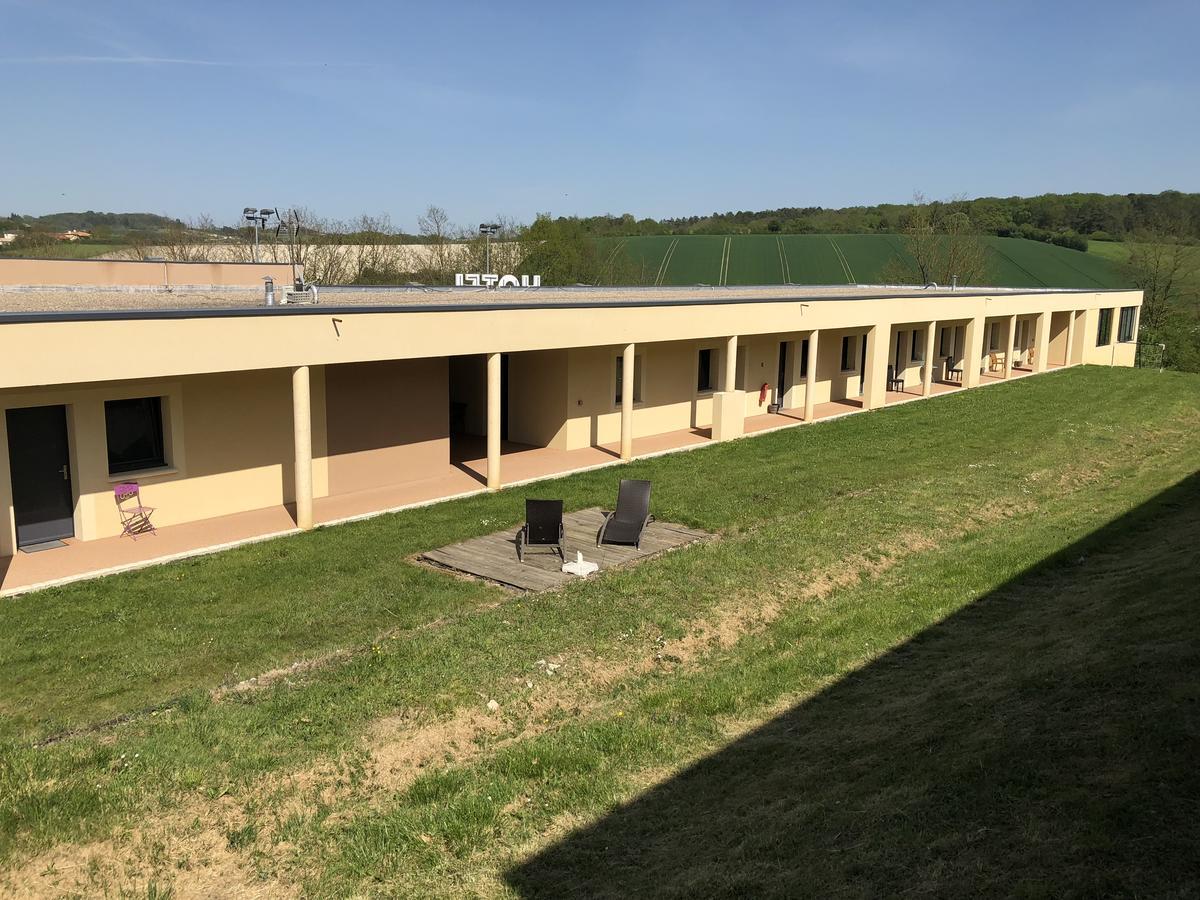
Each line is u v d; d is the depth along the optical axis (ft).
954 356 122.52
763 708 28.53
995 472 63.67
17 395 41.70
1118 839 16.58
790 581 40.63
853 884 17.21
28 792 22.03
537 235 220.64
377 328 49.44
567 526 49.32
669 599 37.68
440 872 20.11
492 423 56.80
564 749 25.52
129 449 46.62
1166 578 34.55
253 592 38.29
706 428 82.74
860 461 67.92
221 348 42.98
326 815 22.26
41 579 39.27
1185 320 203.62
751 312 76.43
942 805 19.42
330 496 54.90
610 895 18.69
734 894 17.78
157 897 19.11
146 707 28.14
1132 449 74.79
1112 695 23.18
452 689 28.96
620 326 64.44
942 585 40.09
